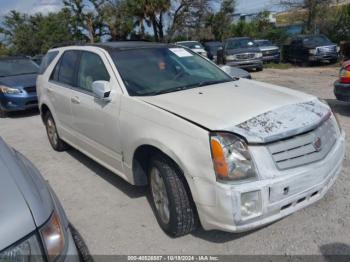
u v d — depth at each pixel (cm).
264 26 3078
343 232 296
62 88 479
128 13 3262
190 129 270
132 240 313
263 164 250
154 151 308
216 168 250
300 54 1823
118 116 347
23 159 241
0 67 992
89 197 401
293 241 291
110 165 394
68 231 198
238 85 373
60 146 562
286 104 302
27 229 167
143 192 402
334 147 298
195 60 432
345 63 690
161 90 357
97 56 412
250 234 305
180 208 284
